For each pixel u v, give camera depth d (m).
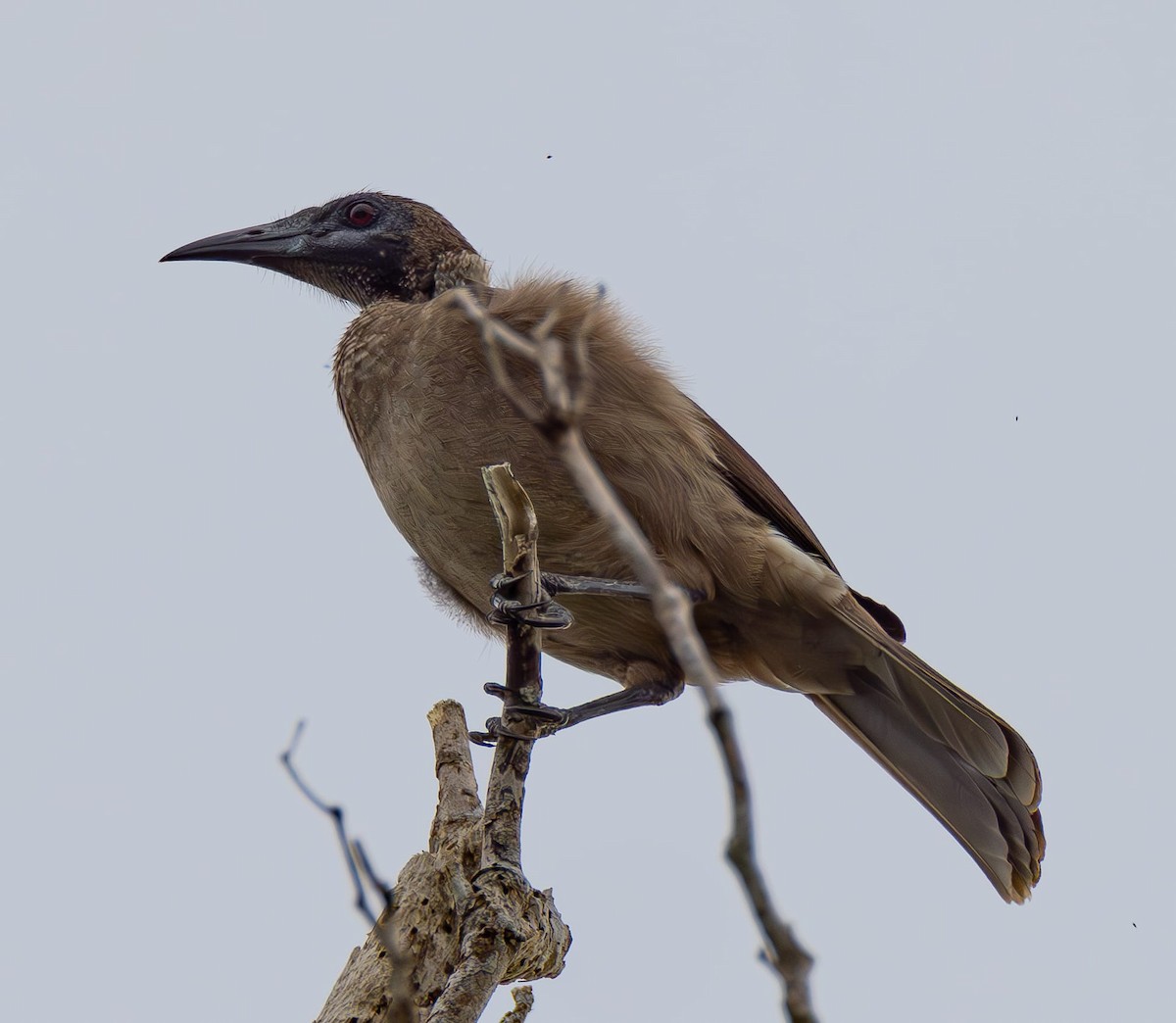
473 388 10.70
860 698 12.10
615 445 10.72
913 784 12.03
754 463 11.83
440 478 10.86
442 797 9.47
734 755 4.02
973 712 11.44
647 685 11.59
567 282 10.84
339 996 8.70
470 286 12.10
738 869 4.01
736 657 11.97
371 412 11.24
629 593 10.75
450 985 8.15
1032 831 11.59
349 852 5.17
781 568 11.13
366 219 14.02
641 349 11.02
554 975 8.78
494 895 8.48
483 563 11.24
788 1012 3.96
